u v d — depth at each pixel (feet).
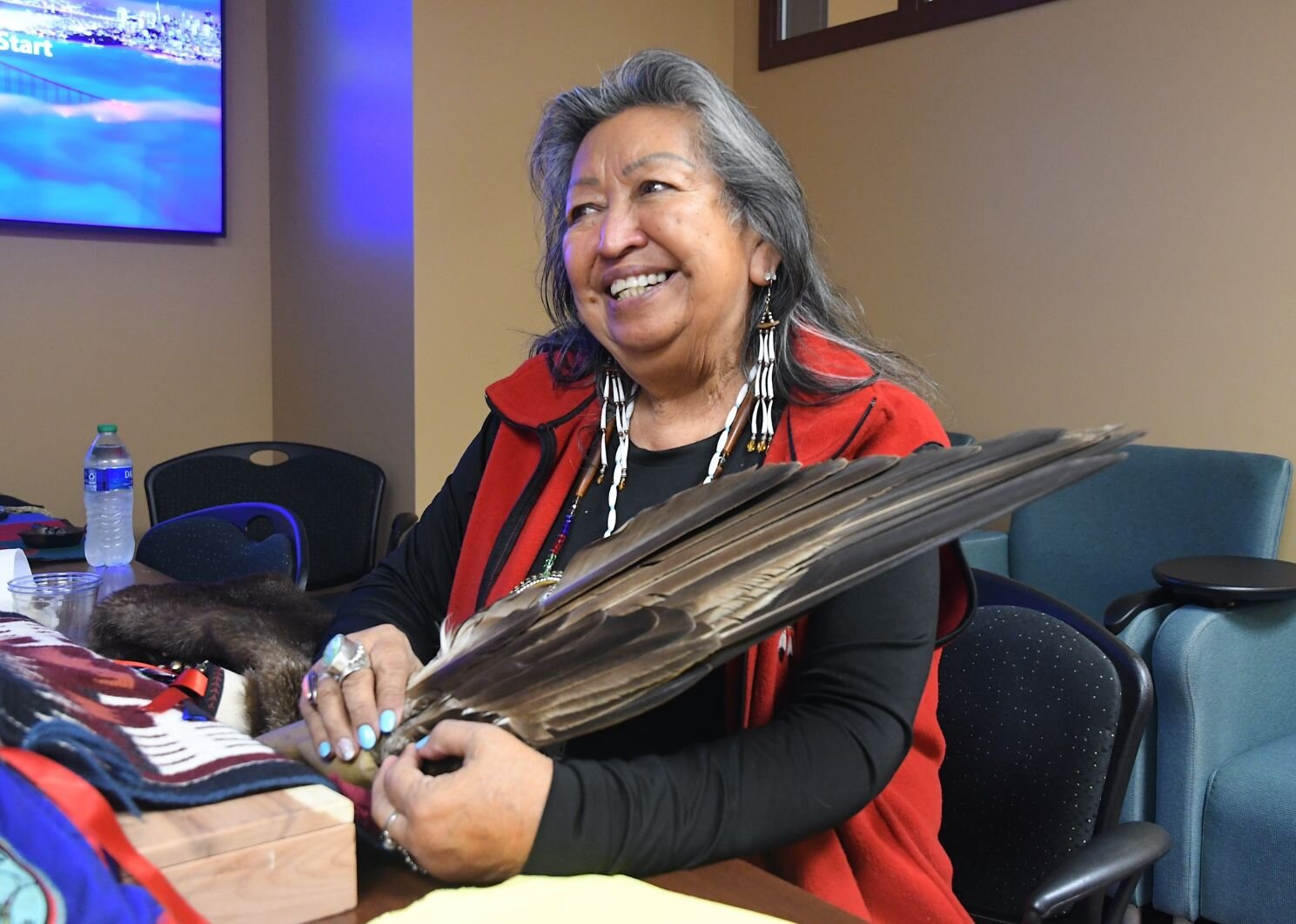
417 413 10.93
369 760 2.53
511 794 2.22
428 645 4.03
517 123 11.36
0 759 1.86
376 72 11.07
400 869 2.34
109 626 3.65
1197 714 6.77
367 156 11.32
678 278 3.29
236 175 12.86
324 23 11.83
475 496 4.10
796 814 2.54
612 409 3.69
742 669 3.02
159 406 12.59
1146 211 9.53
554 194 3.81
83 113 11.61
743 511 2.43
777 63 12.59
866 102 11.69
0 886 1.75
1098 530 9.20
